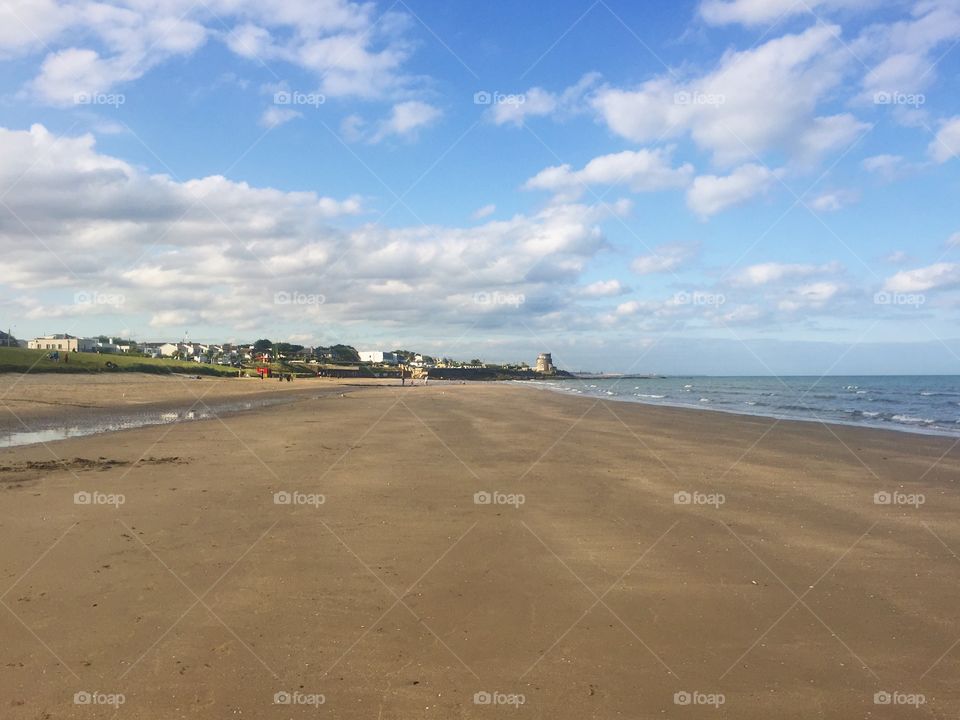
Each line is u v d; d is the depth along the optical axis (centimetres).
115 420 2453
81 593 626
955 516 1001
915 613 614
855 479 1309
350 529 880
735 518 973
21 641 523
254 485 1166
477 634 558
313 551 777
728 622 590
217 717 423
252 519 920
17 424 2225
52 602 602
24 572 679
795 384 13612
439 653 521
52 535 812
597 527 912
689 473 1363
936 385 10812
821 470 1416
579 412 3238
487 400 4469
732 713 440
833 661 517
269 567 715
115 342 10144
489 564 745
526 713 436
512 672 493
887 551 812
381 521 927
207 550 770
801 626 583
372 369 15562
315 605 612
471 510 1005
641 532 888
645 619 596
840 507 1055
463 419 2736
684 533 886
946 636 564
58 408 2856
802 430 2338
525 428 2333
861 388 8912
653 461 1528
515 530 891
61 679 465
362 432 2131
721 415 3117
